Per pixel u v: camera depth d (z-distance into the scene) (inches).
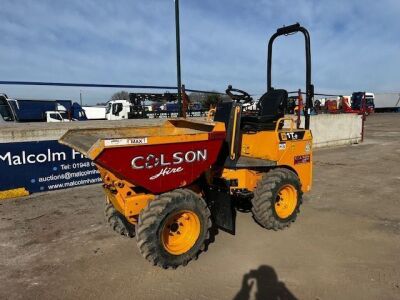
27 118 913.5
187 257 145.3
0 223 196.5
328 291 127.6
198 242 148.6
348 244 166.7
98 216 207.3
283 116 192.2
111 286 132.6
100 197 245.9
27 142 246.4
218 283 134.0
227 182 167.2
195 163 145.8
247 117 190.4
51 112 872.3
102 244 169.2
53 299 124.6
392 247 163.2
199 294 126.9
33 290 130.2
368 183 287.1
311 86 195.9
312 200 237.8
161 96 612.1
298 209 189.6
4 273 142.6
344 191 261.4
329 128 515.8
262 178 179.0
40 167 254.1
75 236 178.5
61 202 234.4
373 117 1437.0
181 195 142.1
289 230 183.9
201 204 147.9
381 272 140.5
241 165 170.6
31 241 172.9
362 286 130.4
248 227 187.8
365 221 196.9
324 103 1155.9
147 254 136.6
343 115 533.0
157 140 133.1
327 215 206.7
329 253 157.4
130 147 127.6
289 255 155.9
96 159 122.7
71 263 150.6
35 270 144.9
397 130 810.2
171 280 136.5
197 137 143.3
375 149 492.1
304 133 195.8
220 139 150.9
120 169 128.2
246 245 166.1
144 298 124.7
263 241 170.4
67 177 267.3
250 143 191.9
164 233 140.6
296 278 136.7
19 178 246.5
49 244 169.5
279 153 181.8
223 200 157.1
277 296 125.1
